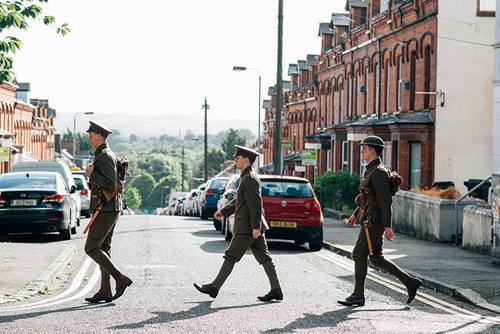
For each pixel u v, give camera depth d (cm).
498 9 2422
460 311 1109
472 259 1739
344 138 4559
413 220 2367
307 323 960
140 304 1093
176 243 2141
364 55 4225
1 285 1246
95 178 1073
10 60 1692
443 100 3195
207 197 3419
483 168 3206
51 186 2123
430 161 3222
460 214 2136
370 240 1099
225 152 16000
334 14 5041
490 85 3200
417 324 970
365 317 1013
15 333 867
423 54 3319
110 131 1093
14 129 6931
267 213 2039
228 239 2236
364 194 1102
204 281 1373
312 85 5869
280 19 3088
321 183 3581
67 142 14588
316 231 2052
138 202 15888
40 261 1551
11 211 2048
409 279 1126
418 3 3372
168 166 18575
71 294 1210
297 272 1535
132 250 1934
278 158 3123
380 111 3941
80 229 2627
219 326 927
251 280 1390
